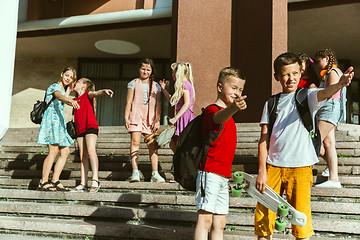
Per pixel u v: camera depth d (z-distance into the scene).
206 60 8.87
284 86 2.64
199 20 9.02
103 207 3.97
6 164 6.15
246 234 3.30
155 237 3.44
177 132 4.33
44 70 15.35
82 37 13.05
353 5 10.12
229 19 9.13
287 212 2.32
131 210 3.84
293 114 2.55
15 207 4.19
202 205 2.45
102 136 7.41
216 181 2.50
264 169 2.53
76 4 12.52
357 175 4.66
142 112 4.84
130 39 13.17
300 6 10.38
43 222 3.74
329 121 3.90
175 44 9.07
